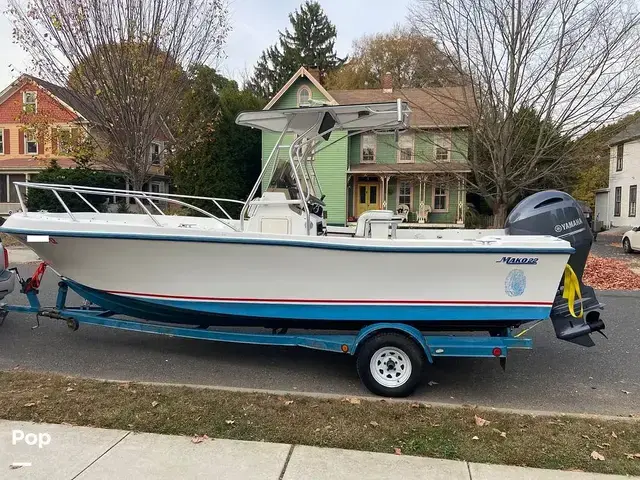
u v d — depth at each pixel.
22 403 4.07
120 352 5.75
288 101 25.36
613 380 5.17
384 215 6.01
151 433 3.68
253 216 5.48
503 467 3.32
